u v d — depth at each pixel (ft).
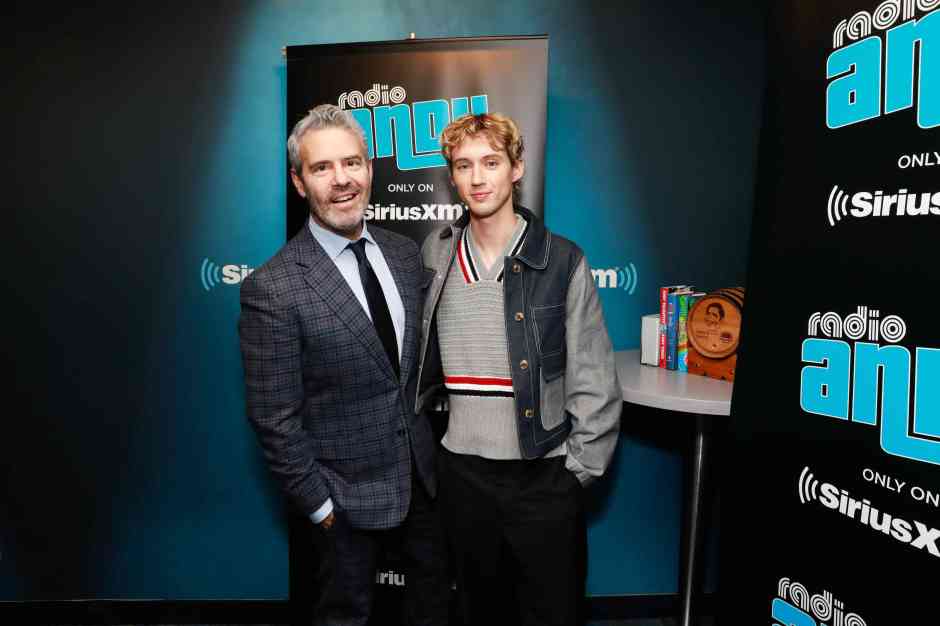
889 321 3.63
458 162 4.61
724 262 7.19
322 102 6.26
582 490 4.88
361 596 4.98
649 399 5.29
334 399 4.72
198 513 7.30
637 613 7.30
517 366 4.51
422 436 5.10
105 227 6.99
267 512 7.32
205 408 7.23
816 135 4.05
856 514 3.85
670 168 7.06
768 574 4.46
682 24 6.91
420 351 5.01
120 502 7.27
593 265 7.14
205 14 6.77
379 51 6.19
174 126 6.89
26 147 6.86
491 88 6.15
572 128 6.97
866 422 3.78
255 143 6.92
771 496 4.41
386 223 6.37
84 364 7.14
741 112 7.02
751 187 7.11
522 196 6.21
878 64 3.65
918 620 3.53
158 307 7.11
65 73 6.79
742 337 4.59
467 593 4.99
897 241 3.59
